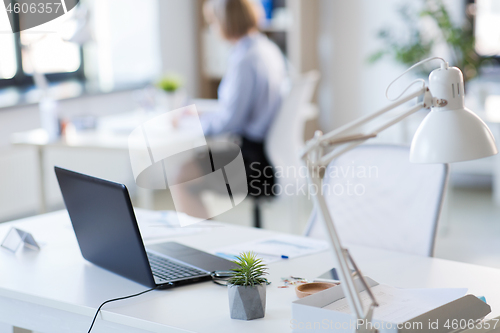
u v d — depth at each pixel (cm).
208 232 169
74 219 137
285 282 125
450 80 93
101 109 460
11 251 150
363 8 532
